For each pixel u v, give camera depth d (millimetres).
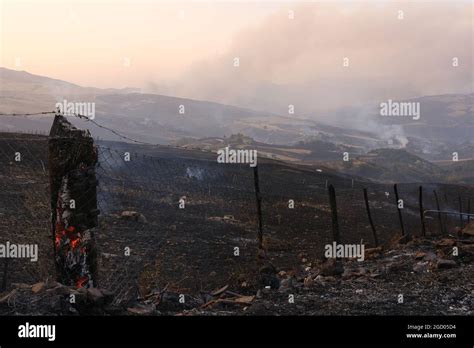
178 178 34219
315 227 30609
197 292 10609
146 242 16703
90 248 6973
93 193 7035
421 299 8867
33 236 9867
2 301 6117
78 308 6328
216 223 24484
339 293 9180
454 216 40625
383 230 32375
